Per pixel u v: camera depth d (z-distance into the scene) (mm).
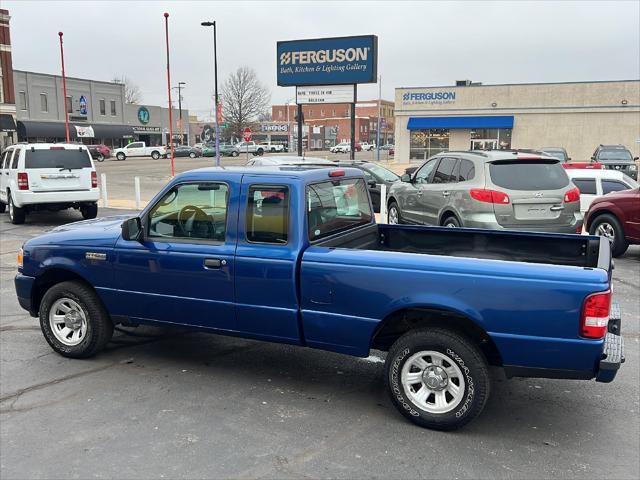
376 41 22797
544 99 37219
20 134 53188
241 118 66750
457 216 8898
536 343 3592
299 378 4801
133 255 4754
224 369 4988
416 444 3736
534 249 5016
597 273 3510
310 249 4195
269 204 4273
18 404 4297
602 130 36406
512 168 8492
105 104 64312
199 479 3334
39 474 3377
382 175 14094
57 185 13484
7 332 5973
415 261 3850
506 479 3336
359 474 3387
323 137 103188
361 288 3965
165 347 5527
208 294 4504
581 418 4117
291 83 24234
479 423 4035
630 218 9406
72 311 5148
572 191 8500
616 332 3994
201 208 4543
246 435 3844
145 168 41812
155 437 3814
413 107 40312
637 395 4504
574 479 3344
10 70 41250
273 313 4289
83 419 4059
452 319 3977
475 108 38906
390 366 3992
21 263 5297
